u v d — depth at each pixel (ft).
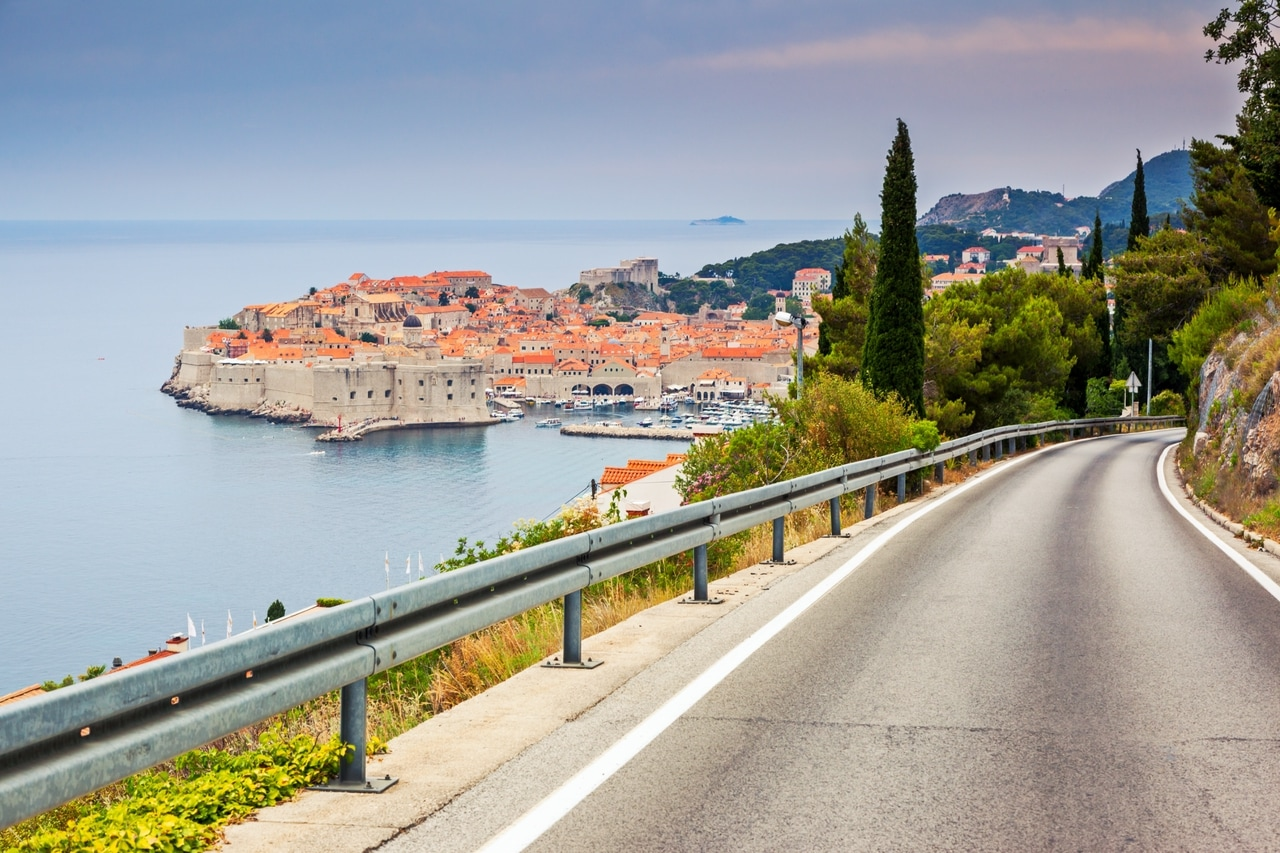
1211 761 19.53
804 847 15.66
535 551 24.34
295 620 17.29
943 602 35.32
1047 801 17.49
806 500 46.19
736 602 35.32
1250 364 81.82
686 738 21.01
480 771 19.30
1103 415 240.94
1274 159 128.67
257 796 17.61
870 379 95.20
